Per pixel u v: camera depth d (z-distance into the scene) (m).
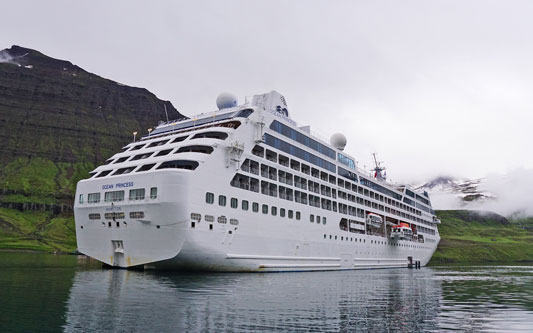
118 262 37.78
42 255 84.06
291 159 48.56
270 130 45.72
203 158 35.69
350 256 58.03
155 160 37.53
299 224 47.09
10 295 19.88
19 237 134.88
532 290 31.91
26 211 165.75
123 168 39.62
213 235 35.47
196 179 34.41
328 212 53.47
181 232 33.28
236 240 37.91
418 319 17.09
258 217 40.94
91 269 38.12
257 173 42.38
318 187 52.84
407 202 87.00
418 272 59.53
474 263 126.62
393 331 14.50
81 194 39.59
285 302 20.50
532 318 17.98
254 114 43.38
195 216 33.94
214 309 17.50
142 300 19.27
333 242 53.81
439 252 150.25
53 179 196.00
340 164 59.97
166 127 50.41
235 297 21.52
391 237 72.31
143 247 35.09
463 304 22.59
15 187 177.50
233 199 38.19
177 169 33.84
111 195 37.00
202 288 24.86
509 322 16.89
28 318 14.53
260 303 19.78
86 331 12.86
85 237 39.19
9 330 12.73
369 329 14.71
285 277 37.38
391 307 20.42
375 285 33.41
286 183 46.72
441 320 17.00
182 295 21.38
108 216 36.94
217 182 36.56
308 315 17.02
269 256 41.94
